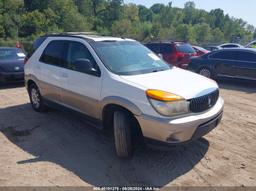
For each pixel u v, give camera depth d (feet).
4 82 32.30
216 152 15.79
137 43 19.10
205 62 38.32
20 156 15.49
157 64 17.44
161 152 15.67
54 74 18.95
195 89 13.99
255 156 15.40
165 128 12.87
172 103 12.95
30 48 23.84
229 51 36.58
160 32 284.41
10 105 25.12
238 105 25.85
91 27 267.18
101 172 13.85
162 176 13.52
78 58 17.25
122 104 14.10
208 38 340.59
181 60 42.50
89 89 16.03
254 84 36.40
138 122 13.71
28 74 22.17
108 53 16.52
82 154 15.64
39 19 219.41
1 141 17.46
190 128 13.14
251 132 18.81
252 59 34.47
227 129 19.33
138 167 14.26
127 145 14.39
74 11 250.98
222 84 36.88
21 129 19.26
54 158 15.24
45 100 20.90
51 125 19.86
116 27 260.62
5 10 211.20
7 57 35.14
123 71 15.47
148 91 13.34
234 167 14.25
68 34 19.53
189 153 15.64
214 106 15.07
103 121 15.81
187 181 13.10
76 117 18.28
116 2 283.79
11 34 203.41
